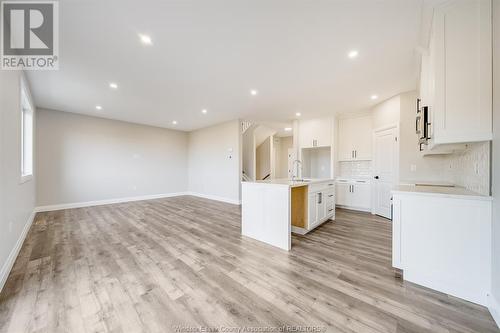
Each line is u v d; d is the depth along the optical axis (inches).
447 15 67.4
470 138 65.0
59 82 129.6
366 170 203.0
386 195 167.8
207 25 78.8
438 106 69.1
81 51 95.6
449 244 67.2
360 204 195.5
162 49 94.4
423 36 84.7
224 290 68.9
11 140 87.7
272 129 299.4
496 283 57.3
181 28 80.4
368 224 149.5
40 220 156.2
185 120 237.0
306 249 103.7
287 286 71.2
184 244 109.9
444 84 68.1
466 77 65.4
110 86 136.5
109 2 67.1
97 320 55.1
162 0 66.6
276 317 56.4
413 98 147.0
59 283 72.6
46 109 187.0
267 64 108.5
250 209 121.1
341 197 208.8
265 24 78.5
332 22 77.4
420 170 145.5
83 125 208.8
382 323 54.2
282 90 144.6
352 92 149.1
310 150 247.1
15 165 95.0
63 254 96.9
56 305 61.0
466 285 64.3
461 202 65.4
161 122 246.2
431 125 80.3
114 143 230.7
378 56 100.7
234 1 67.4
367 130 197.5
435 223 69.5
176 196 285.0
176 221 156.1
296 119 233.1
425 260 71.1
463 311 59.1
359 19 75.7
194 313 57.9
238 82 130.9
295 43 90.4
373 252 99.7
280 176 359.6
